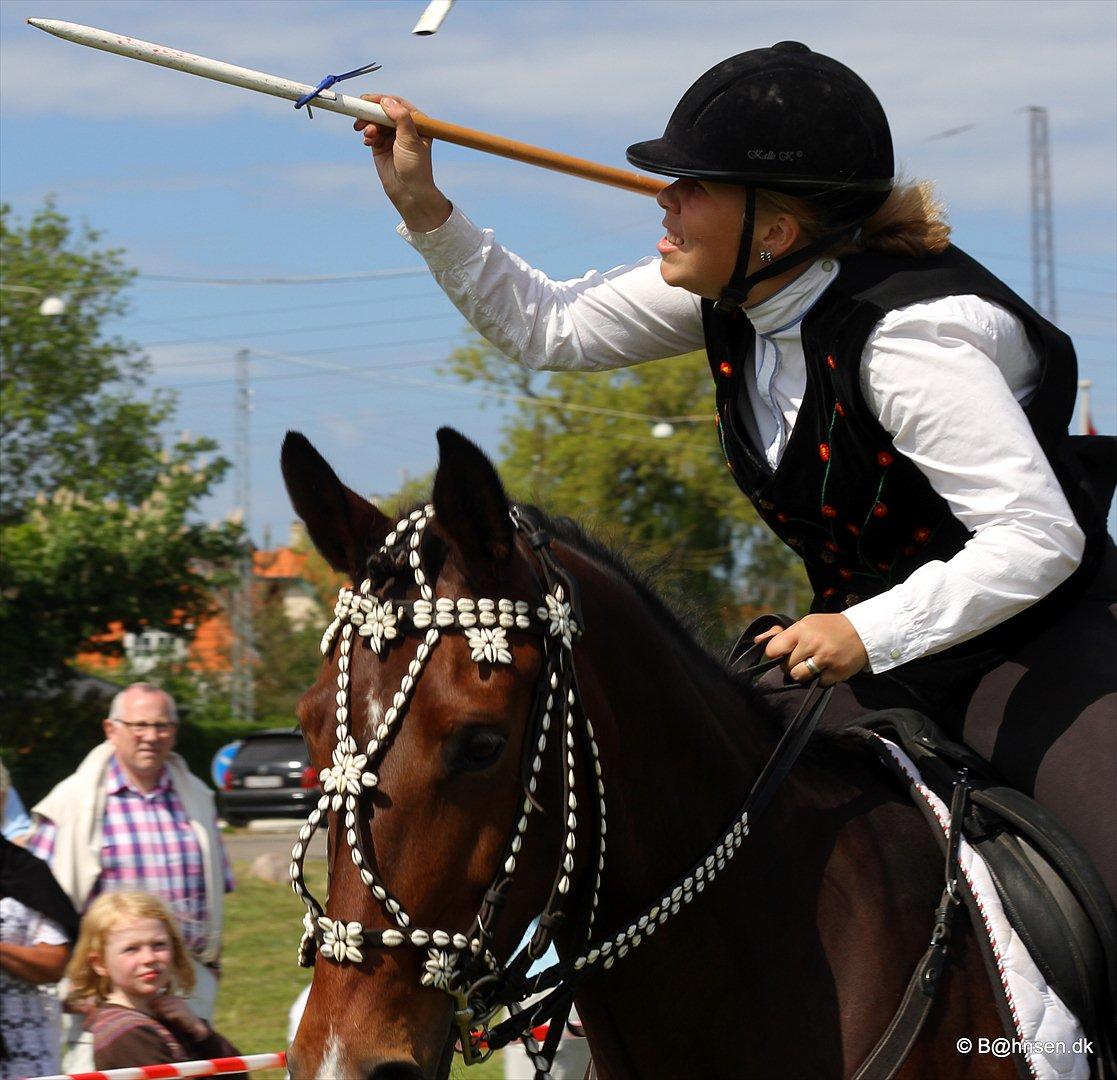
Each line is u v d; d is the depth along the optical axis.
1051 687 2.93
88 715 28.47
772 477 3.01
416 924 2.12
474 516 2.24
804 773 2.78
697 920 2.55
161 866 5.38
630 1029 2.58
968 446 2.65
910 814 2.80
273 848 20.33
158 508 27.80
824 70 2.81
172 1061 4.67
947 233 2.90
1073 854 2.69
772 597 40.53
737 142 2.77
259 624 54.66
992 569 2.61
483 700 2.16
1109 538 3.04
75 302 31.67
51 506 28.09
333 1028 2.11
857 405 2.77
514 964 2.26
